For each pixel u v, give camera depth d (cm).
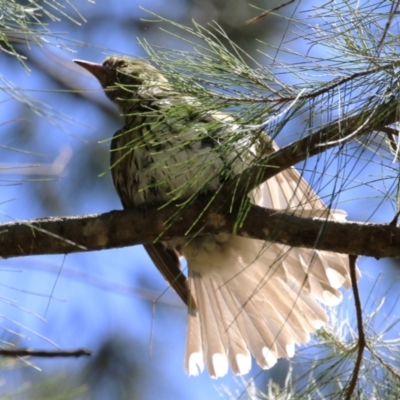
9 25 601
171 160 805
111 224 718
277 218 694
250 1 1180
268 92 592
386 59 542
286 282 866
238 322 898
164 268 885
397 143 564
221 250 888
